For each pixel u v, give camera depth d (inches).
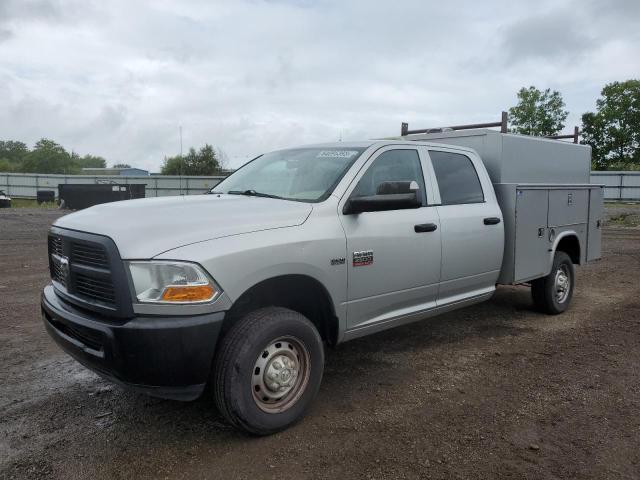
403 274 176.7
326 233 152.3
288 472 123.8
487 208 217.0
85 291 136.5
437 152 203.5
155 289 122.4
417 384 176.1
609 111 1918.1
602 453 132.3
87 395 165.6
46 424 146.6
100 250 129.3
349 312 161.9
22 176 1836.9
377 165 176.9
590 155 301.0
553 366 192.7
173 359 122.3
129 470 124.3
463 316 263.7
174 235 128.3
